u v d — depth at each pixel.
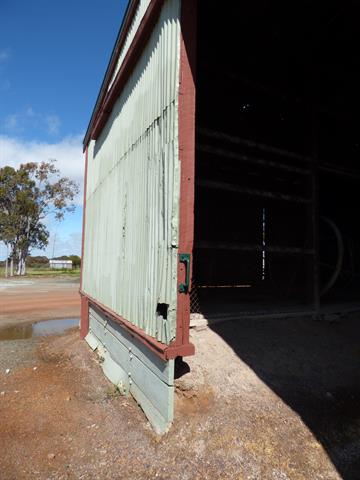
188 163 3.02
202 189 7.24
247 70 5.16
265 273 7.96
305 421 2.94
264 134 6.71
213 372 3.32
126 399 4.00
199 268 7.27
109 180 5.69
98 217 6.51
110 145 5.74
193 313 4.36
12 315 11.37
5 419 3.68
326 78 5.24
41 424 3.54
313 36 4.43
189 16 3.06
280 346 3.96
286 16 4.11
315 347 4.11
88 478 2.62
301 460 2.56
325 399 3.27
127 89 4.77
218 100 5.77
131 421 3.42
